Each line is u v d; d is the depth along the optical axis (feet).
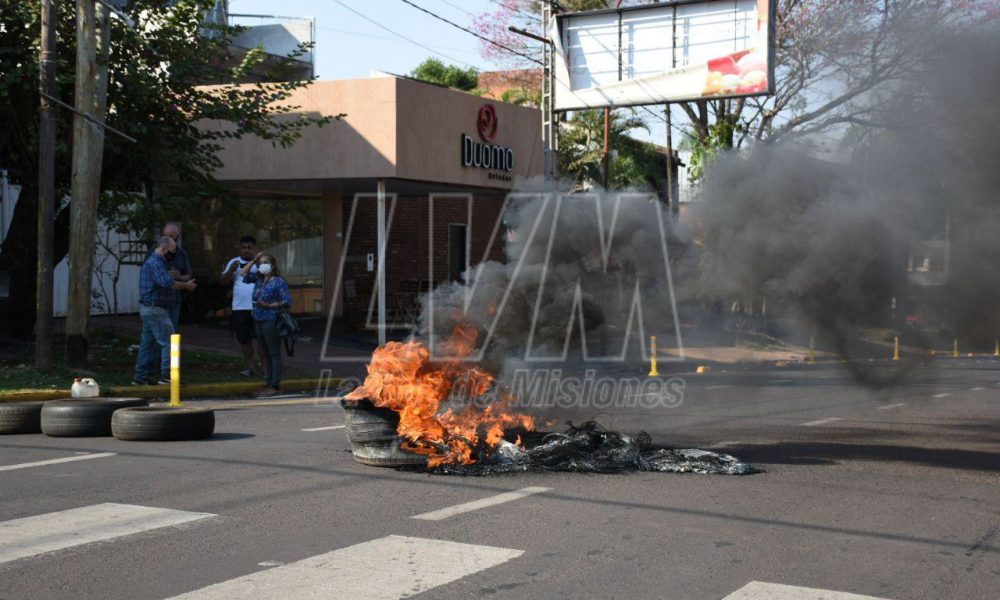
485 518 22.12
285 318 50.57
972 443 35.58
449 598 16.42
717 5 78.54
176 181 65.77
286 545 19.65
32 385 45.16
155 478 26.45
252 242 54.34
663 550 19.60
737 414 44.14
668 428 38.55
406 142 73.82
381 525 21.38
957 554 19.75
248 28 61.67
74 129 50.34
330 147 74.13
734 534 21.02
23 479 26.25
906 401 52.19
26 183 57.47
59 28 54.75
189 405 45.32
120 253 68.49
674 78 80.02
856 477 28.12
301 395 51.11
